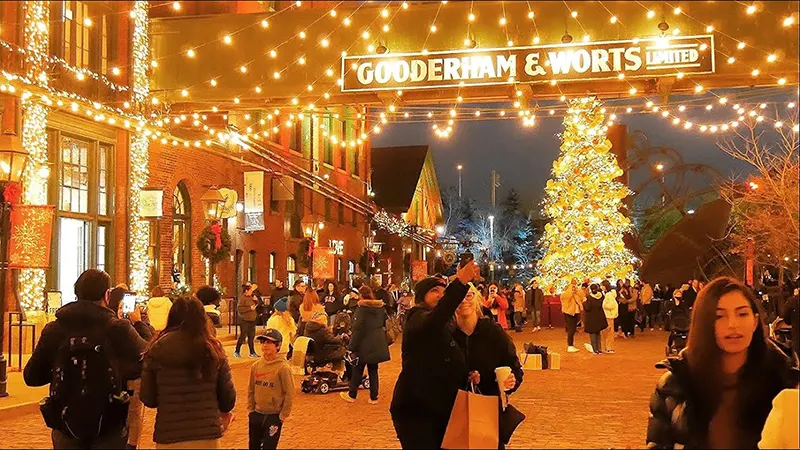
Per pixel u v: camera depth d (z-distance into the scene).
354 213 49.03
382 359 13.62
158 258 25.81
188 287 26.41
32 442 10.40
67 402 6.59
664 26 19.08
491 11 20.41
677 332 18.14
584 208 35.59
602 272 35.47
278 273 36.22
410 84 20.48
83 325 6.79
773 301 24.77
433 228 70.19
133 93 23.19
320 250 33.50
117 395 6.80
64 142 21.45
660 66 19.38
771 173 29.05
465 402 5.96
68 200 21.56
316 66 21.53
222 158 30.30
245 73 22.22
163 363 6.23
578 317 24.75
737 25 19.31
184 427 6.18
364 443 10.17
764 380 4.45
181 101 23.08
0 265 13.95
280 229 36.41
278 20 21.97
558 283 36.41
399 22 20.98
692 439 4.43
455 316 6.30
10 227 14.94
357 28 21.22
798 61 18.97
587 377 17.17
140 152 24.45
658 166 36.56
